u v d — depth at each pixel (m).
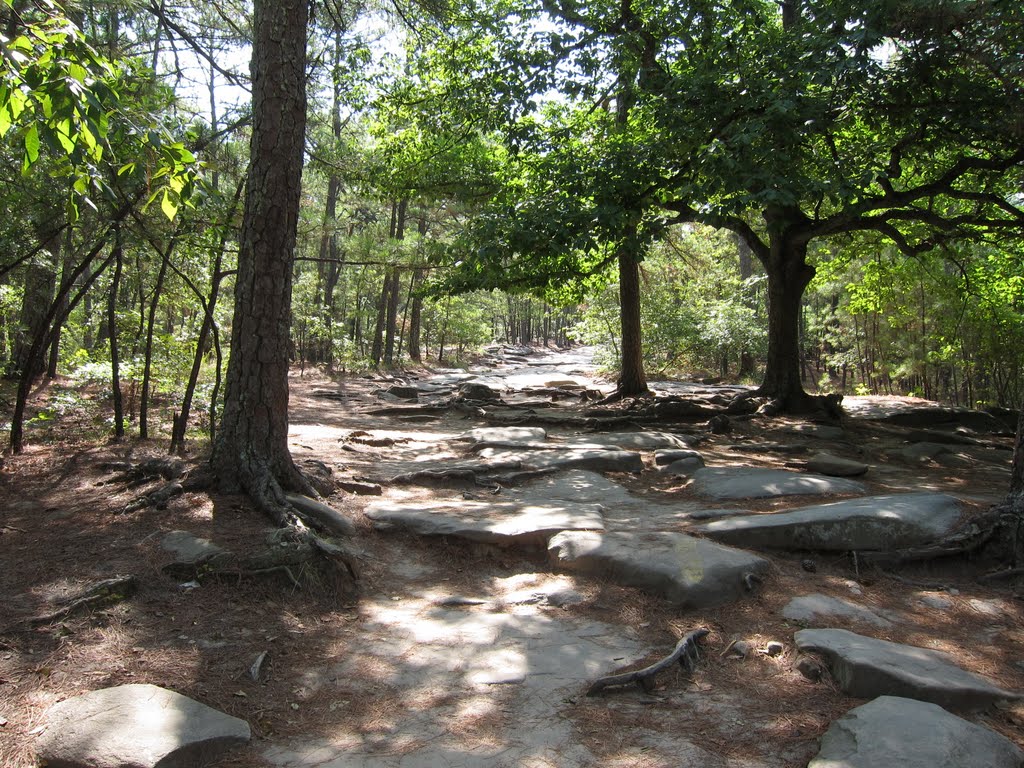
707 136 10.25
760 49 10.50
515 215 10.77
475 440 10.97
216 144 9.09
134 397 10.94
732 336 27.11
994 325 16.45
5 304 12.66
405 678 4.01
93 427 10.19
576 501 7.37
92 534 5.43
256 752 3.27
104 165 6.75
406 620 4.79
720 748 3.35
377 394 19.33
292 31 6.46
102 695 3.40
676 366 28.84
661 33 12.36
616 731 3.50
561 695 3.85
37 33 2.54
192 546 5.11
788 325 14.21
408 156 15.55
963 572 5.62
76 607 4.25
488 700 3.79
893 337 20.92
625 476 8.86
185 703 3.45
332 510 6.16
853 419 14.08
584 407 16.23
